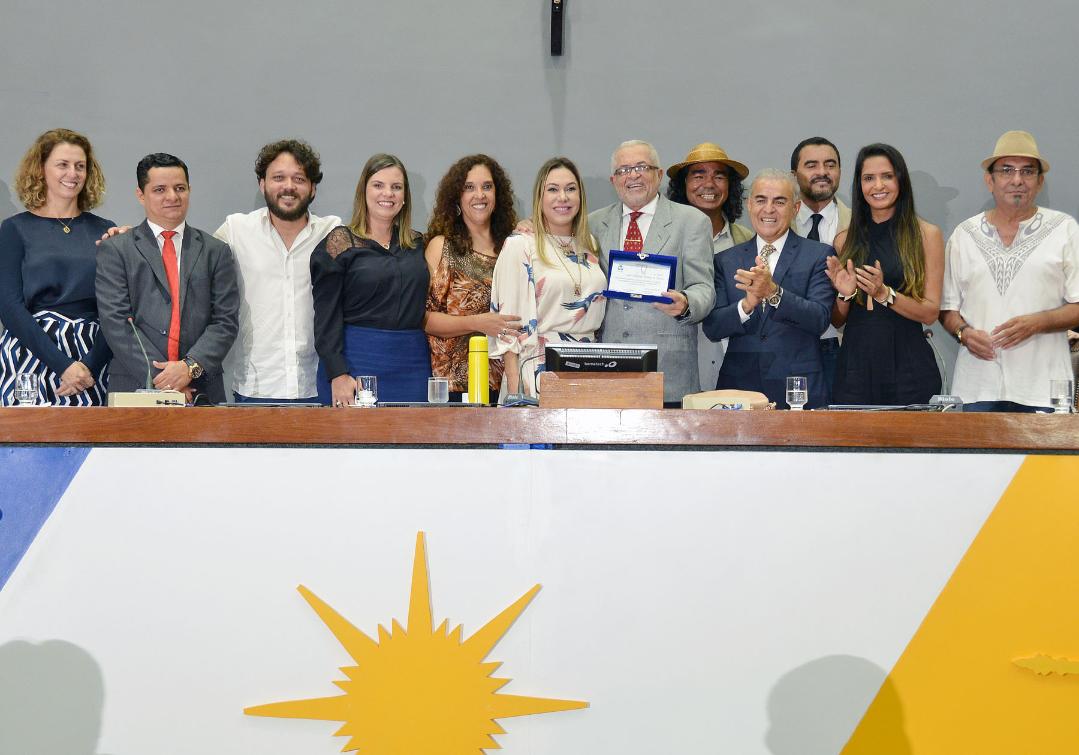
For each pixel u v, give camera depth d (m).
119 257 3.43
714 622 2.03
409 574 2.03
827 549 2.04
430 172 4.36
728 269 3.62
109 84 4.29
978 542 2.04
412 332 3.54
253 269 3.69
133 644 2.03
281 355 3.70
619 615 2.03
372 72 4.35
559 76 4.36
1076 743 2.03
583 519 2.04
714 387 3.93
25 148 4.26
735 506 2.04
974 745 2.04
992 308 3.65
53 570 2.04
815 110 4.35
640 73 4.36
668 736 2.03
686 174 3.87
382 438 2.04
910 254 3.53
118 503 2.04
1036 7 4.29
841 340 3.76
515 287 3.45
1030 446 2.04
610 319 3.45
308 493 2.04
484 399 2.54
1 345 3.53
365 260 3.47
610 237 3.54
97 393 3.49
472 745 2.02
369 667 2.03
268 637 2.03
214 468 2.04
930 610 2.03
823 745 2.03
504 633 2.03
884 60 4.33
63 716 2.03
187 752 2.03
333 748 2.03
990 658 2.04
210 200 4.31
